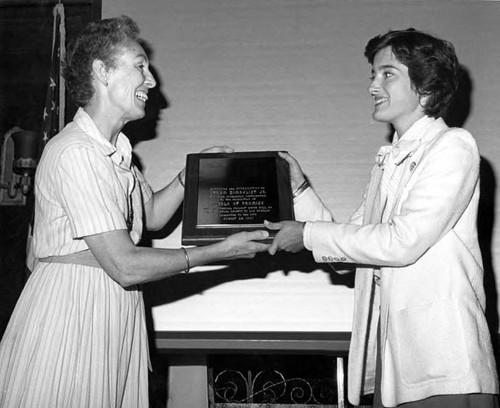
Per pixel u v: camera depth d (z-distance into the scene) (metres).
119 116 2.22
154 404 3.16
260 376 3.49
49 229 2.05
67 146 2.04
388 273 2.00
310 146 3.12
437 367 1.83
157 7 3.24
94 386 1.96
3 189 3.45
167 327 3.02
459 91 3.12
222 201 2.40
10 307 3.46
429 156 1.99
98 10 3.24
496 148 3.08
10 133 3.50
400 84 2.13
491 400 1.87
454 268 1.91
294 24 3.21
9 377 1.95
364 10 3.20
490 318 2.96
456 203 1.93
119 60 2.19
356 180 3.09
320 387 3.44
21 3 3.47
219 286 3.05
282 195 2.41
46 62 3.55
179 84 3.19
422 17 3.18
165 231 3.09
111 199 2.03
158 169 3.13
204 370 2.98
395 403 1.91
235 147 3.14
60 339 1.94
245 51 3.20
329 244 2.06
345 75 3.16
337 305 3.02
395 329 1.93
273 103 3.16
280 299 3.03
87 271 2.03
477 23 3.16
